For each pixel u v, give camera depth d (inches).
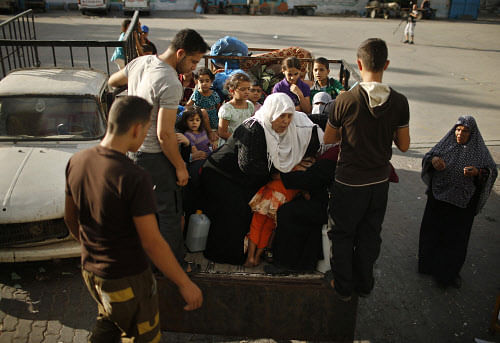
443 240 169.6
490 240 206.7
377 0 1192.8
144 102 93.4
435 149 166.7
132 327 100.2
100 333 105.5
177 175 117.6
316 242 135.0
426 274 179.8
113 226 89.4
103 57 514.9
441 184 164.6
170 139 111.3
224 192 136.7
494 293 170.4
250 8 1155.3
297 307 129.1
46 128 190.7
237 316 131.1
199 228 139.3
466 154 159.3
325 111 163.9
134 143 93.4
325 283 125.6
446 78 530.0
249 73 257.6
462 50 723.4
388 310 159.2
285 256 134.8
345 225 115.6
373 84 102.7
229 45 269.1
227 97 230.4
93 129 194.2
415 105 421.4
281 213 133.4
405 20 1125.7
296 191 140.2
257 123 130.3
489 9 1406.3
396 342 144.3
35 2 957.8
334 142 116.7
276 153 129.0
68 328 144.1
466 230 164.4
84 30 717.3
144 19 930.7
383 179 113.0
